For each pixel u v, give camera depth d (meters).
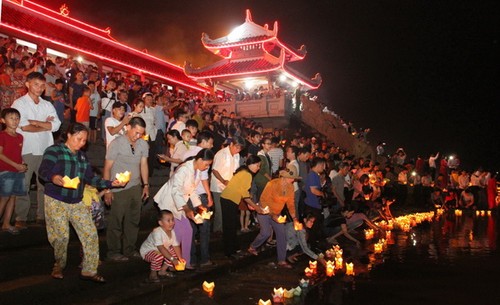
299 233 8.35
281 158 12.17
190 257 6.94
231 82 28.48
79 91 10.42
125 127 7.04
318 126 27.62
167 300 5.70
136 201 6.33
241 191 7.57
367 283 6.85
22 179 5.83
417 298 6.07
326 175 12.33
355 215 11.68
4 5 19.33
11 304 4.56
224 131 13.98
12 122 5.72
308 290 6.39
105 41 24.47
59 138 9.14
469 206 21.62
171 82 30.19
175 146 8.41
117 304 5.19
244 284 6.68
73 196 5.00
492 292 6.41
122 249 6.65
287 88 30.03
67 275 5.21
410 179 22.14
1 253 5.31
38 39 20.69
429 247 10.22
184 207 6.13
